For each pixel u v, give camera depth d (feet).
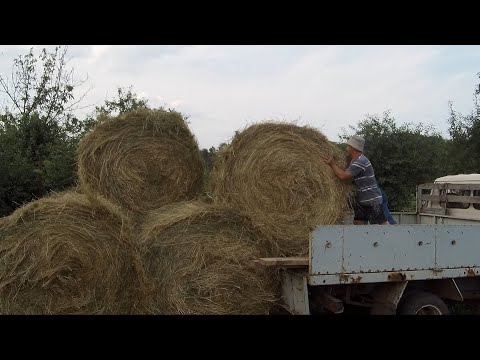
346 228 14.49
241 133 16.63
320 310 15.83
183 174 18.74
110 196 17.75
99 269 13.92
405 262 15.39
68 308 13.61
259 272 15.14
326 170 16.58
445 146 50.72
